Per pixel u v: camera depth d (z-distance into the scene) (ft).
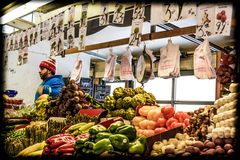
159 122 7.61
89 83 22.15
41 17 14.94
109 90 24.53
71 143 6.66
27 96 19.04
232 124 5.47
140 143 6.08
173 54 9.91
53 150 6.63
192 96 20.85
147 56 11.68
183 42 18.95
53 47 11.36
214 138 5.71
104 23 9.19
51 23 11.58
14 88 18.31
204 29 6.72
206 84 20.22
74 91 10.14
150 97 9.37
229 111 5.78
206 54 9.00
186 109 21.08
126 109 8.98
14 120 10.71
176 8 7.06
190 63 20.90
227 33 6.33
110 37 18.45
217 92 18.34
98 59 25.31
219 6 6.46
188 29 8.81
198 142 5.74
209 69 9.01
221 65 8.73
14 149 8.13
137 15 8.55
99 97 23.45
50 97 11.53
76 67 13.65
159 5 7.37
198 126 6.79
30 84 19.19
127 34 17.63
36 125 8.87
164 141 6.31
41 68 14.17
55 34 11.30
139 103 8.88
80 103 10.11
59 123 9.07
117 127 6.37
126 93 9.29
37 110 11.30
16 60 18.42
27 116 11.75
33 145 7.93
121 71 12.45
